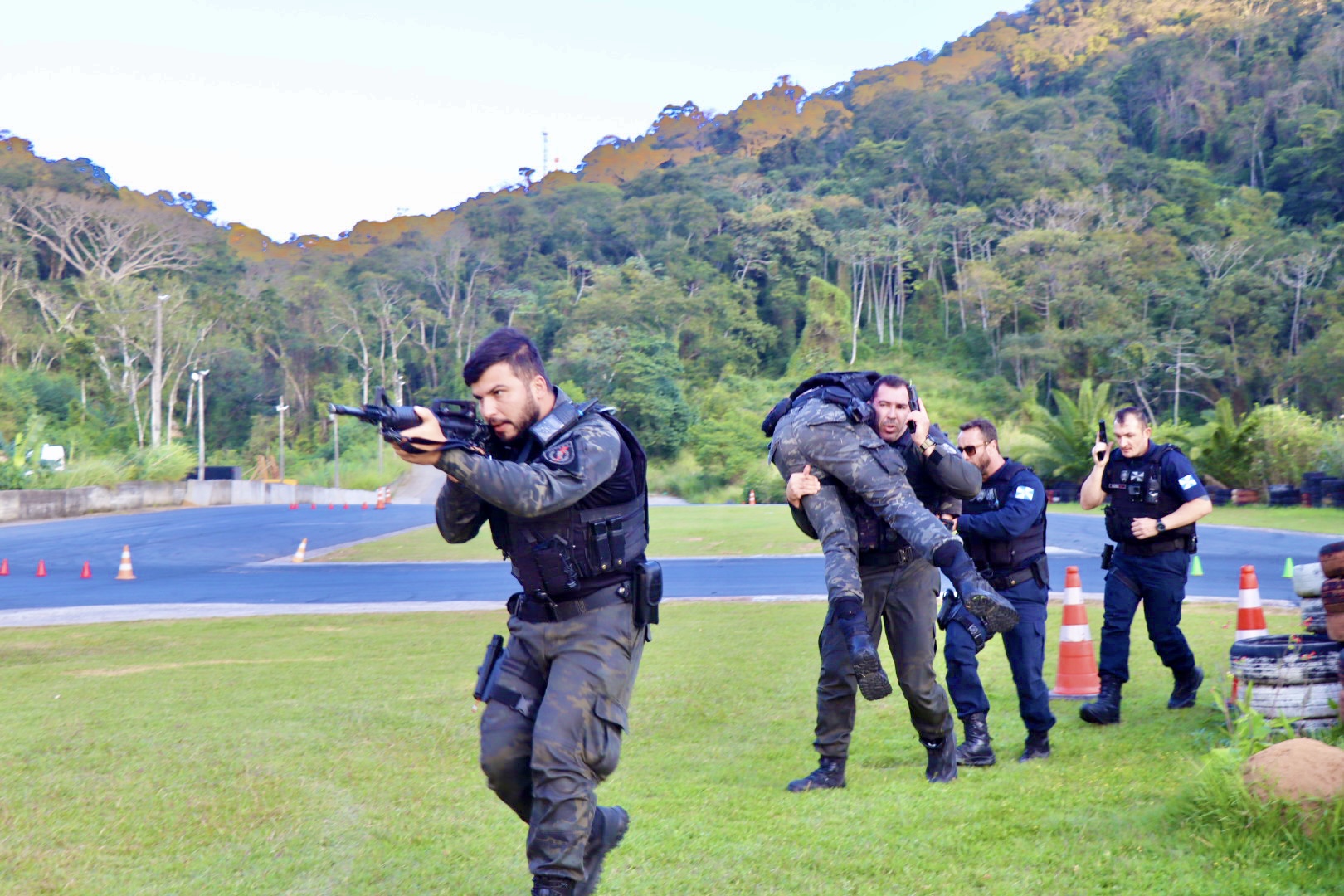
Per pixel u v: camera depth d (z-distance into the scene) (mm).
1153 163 128000
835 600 3979
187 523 31047
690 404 107438
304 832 4086
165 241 105625
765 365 127500
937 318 124938
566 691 2928
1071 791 4305
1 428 71438
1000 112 152000
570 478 2781
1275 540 20250
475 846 3908
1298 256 94688
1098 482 5918
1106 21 196875
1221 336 95312
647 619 3016
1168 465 5699
